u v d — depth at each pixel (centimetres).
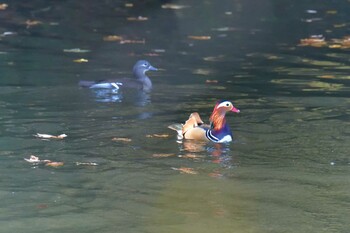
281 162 1202
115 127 1403
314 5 3122
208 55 2206
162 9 2992
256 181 1109
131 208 987
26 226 918
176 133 1373
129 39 2431
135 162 1194
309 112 1528
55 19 2720
